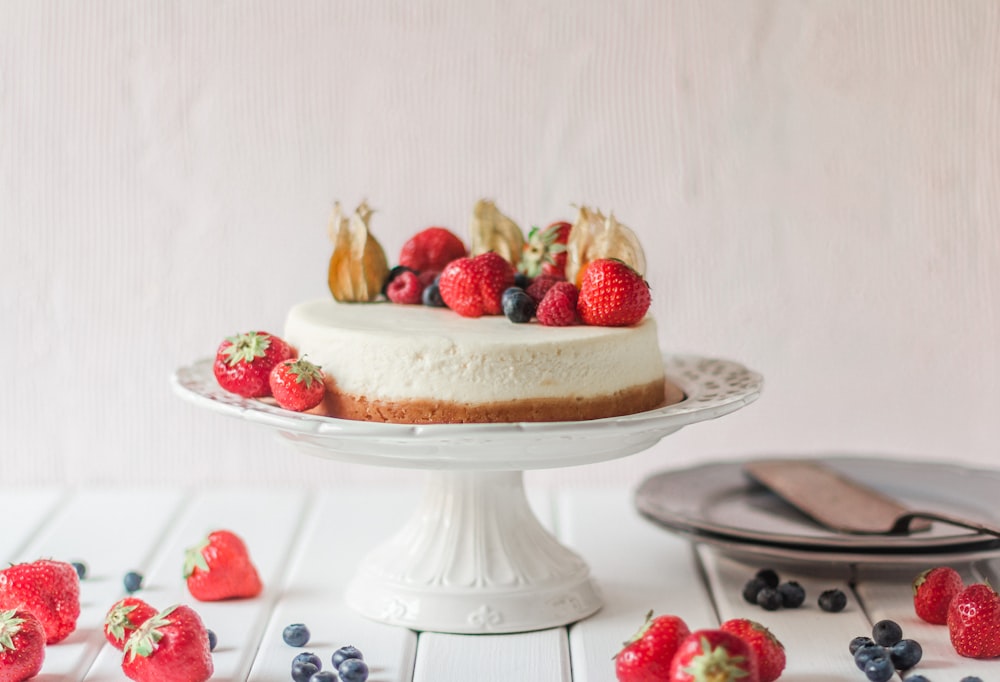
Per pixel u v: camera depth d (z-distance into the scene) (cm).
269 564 177
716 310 237
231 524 197
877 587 166
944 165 231
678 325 238
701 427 244
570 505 209
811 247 235
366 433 132
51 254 239
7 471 247
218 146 235
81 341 242
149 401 245
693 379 172
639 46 230
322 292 238
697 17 229
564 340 142
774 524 178
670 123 232
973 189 232
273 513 203
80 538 190
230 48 232
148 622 131
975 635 141
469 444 136
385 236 236
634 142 233
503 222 170
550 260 164
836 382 239
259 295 239
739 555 174
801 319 237
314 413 148
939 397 239
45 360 243
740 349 239
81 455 246
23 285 240
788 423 242
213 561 160
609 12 229
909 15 228
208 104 234
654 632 124
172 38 232
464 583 154
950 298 235
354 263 165
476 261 156
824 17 229
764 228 235
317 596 164
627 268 150
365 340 144
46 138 235
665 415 136
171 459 247
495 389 141
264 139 234
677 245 236
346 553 182
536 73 231
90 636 149
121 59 233
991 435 239
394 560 160
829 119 231
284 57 232
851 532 170
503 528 159
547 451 138
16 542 187
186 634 131
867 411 240
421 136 233
